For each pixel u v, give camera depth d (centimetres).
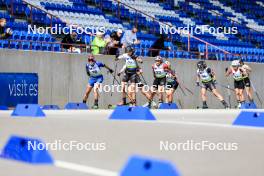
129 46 4525
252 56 6731
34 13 5562
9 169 1114
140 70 4500
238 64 5031
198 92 5434
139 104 5009
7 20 5372
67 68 4638
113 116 2822
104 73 4806
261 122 2281
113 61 4888
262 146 1539
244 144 1586
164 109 4459
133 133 1917
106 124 2350
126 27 6344
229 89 5656
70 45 4791
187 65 5356
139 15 6869
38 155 1198
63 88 4616
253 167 1158
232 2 8581
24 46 4844
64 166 1162
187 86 5356
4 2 5597
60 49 4897
